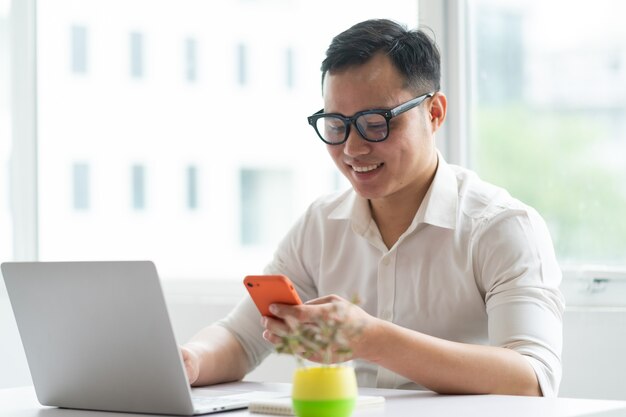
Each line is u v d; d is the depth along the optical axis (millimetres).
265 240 3857
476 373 1670
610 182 2502
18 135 3316
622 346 2342
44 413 1635
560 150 2572
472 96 2701
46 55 3389
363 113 1878
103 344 1567
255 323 2117
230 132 3881
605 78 2502
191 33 3869
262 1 3643
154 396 1531
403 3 2834
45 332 1644
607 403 1543
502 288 1886
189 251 3926
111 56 3709
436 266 2027
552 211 2582
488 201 2027
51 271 1588
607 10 2492
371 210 2121
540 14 2592
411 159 1935
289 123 3576
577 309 2410
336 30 3045
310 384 1314
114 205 3746
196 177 3953
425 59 1962
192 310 2924
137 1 3752
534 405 1525
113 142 3693
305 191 3578
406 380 2004
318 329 1340
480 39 2688
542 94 2596
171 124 3932
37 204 3334
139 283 1482
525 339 1796
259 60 3662
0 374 3156
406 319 2059
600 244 2516
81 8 3512
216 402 1577
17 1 3309
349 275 2156
